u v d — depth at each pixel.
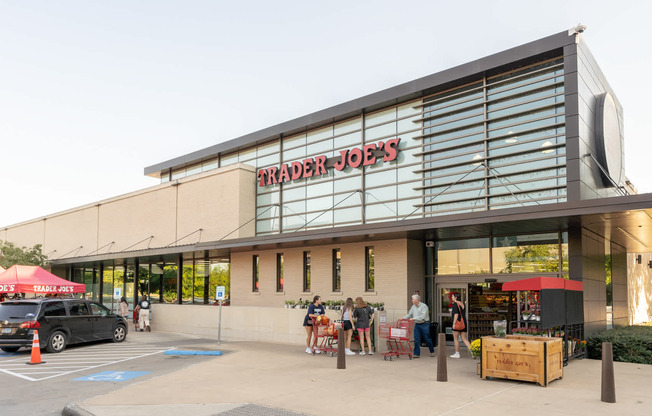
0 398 10.18
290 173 24.38
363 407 8.82
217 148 27.73
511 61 17.12
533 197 16.52
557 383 10.81
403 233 17.61
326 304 19.44
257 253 24.36
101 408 8.84
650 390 10.08
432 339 18.27
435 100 19.27
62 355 16.52
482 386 10.57
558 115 16.25
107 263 33.91
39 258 35.62
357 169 21.62
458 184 18.30
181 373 12.42
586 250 16.19
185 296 28.56
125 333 20.69
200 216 27.03
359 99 21.34
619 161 19.58
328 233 18.52
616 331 17.08
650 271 32.59
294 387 10.59
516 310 17.50
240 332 21.61
